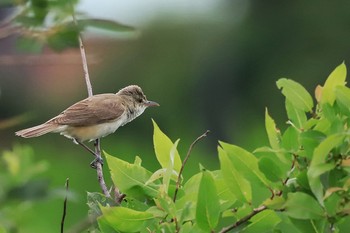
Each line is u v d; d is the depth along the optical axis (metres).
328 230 6.23
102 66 34.75
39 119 29.75
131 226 6.39
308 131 6.22
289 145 6.39
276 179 6.23
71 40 5.85
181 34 38.03
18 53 6.01
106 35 5.82
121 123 14.55
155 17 38.12
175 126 36.91
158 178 6.86
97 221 6.63
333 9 38.66
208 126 37.25
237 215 6.49
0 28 5.81
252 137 34.12
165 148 7.06
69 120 13.60
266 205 6.11
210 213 6.14
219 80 38.00
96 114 13.88
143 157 33.41
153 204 6.82
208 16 39.28
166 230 6.38
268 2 38.97
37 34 5.84
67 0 5.79
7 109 29.28
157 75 36.75
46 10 5.80
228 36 38.78
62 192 5.10
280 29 38.97
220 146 6.91
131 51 35.97
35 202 5.04
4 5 5.79
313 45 38.84
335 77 6.59
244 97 38.53
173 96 37.25
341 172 6.05
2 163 6.71
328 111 6.41
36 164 7.99
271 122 6.57
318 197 5.90
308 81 38.72
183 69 37.72
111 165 6.80
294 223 6.20
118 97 14.73
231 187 6.34
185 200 6.51
